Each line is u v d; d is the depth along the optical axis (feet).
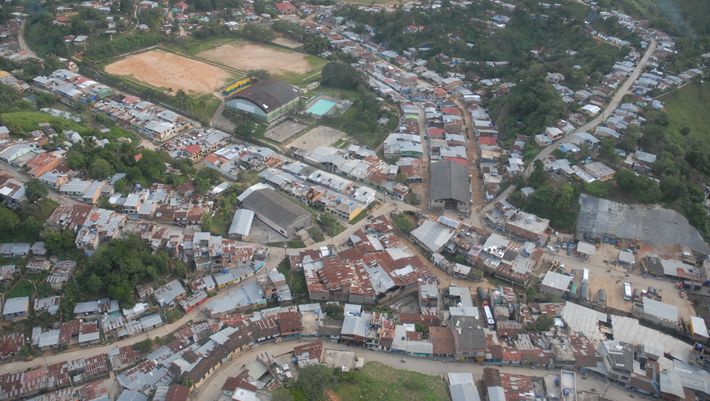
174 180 594.24
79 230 492.54
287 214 548.72
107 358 406.41
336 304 460.96
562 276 495.41
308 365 390.83
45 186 536.83
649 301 473.26
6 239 491.31
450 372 410.72
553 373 412.77
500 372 409.49
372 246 525.75
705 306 483.51
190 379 379.55
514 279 496.23
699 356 415.85
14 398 377.30
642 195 563.07
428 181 650.43
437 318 447.01
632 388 400.88
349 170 647.97
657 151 638.12
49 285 456.45
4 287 453.99
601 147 638.94
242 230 533.55
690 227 549.54
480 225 574.56
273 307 465.47
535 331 440.04
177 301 459.73
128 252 469.57
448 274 508.94
